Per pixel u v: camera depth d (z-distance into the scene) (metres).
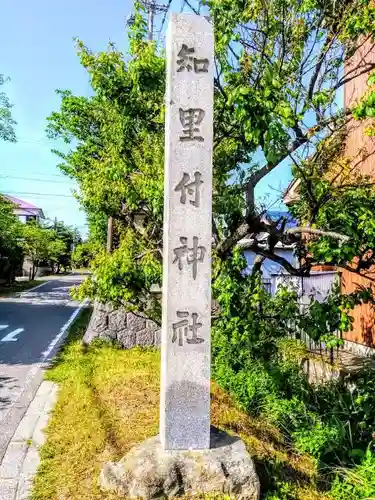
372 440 5.20
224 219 5.61
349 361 7.53
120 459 4.08
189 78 3.98
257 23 5.09
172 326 3.89
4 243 26.77
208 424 3.89
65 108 12.12
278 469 4.46
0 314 15.96
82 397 6.12
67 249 52.03
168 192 3.93
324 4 5.09
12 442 4.95
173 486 3.57
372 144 7.77
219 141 5.35
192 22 4.00
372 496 4.16
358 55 6.80
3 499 3.76
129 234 6.62
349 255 4.36
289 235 4.89
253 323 5.10
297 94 4.85
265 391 6.54
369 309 8.11
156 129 6.05
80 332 11.95
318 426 5.66
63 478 4.04
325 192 5.11
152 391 6.30
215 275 5.33
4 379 7.65
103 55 5.64
